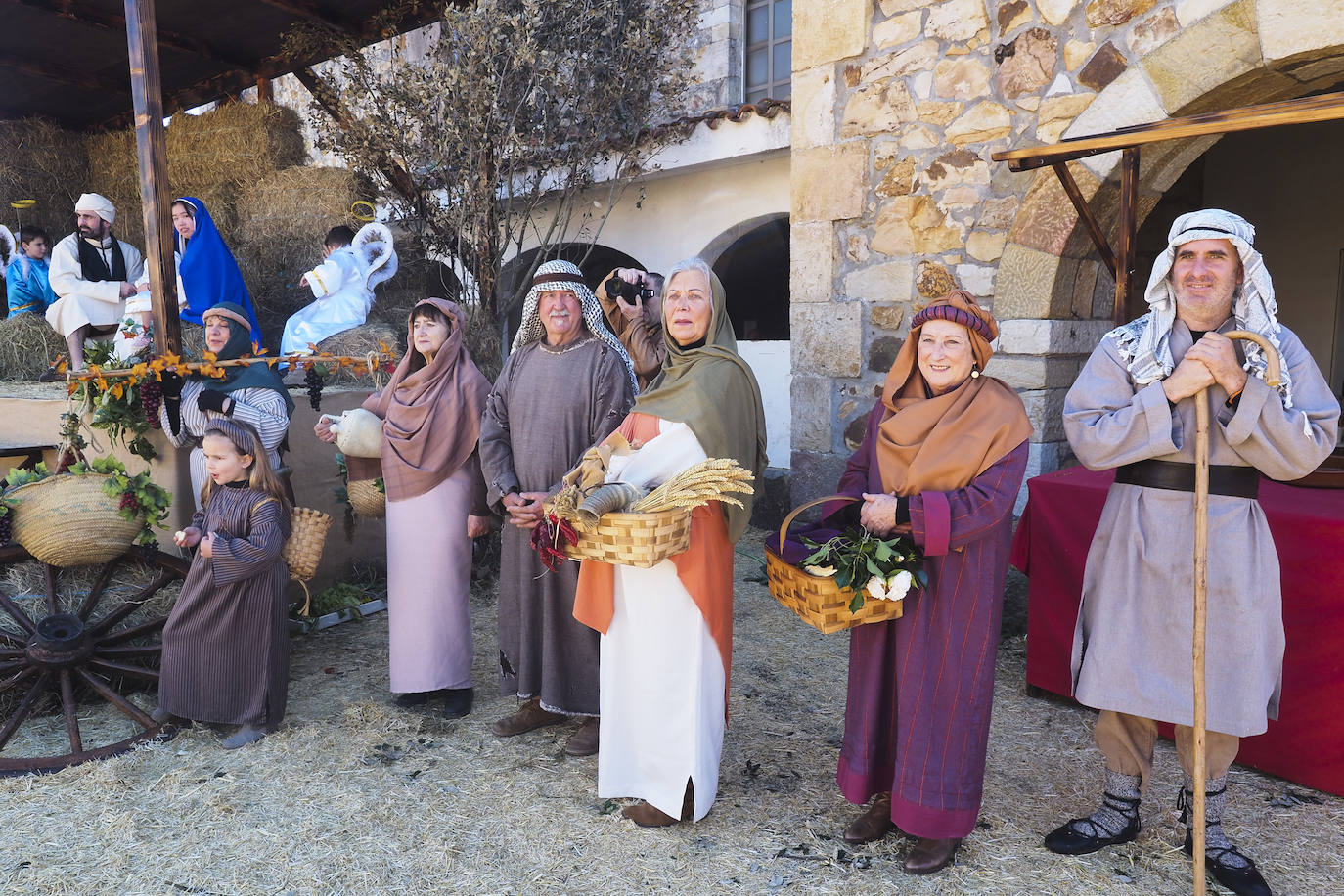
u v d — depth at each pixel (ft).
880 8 14.83
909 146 14.71
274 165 23.70
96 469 10.34
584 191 22.04
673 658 7.72
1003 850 7.57
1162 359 6.70
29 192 24.38
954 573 6.91
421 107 18.93
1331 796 8.48
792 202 16.46
